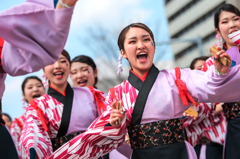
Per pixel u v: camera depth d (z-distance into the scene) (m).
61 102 3.75
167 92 2.78
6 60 2.21
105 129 2.70
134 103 2.81
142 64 2.83
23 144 3.34
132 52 2.85
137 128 2.79
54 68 3.74
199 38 12.95
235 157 3.39
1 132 2.19
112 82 17.31
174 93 2.78
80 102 3.80
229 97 2.61
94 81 4.75
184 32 34.59
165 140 2.72
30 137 3.34
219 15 3.67
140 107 2.78
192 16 32.94
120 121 2.61
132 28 2.89
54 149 3.64
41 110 3.69
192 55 33.12
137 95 2.82
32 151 3.21
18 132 5.51
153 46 2.90
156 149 2.71
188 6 33.53
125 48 2.90
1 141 2.16
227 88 2.53
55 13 1.96
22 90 5.70
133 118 2.80
